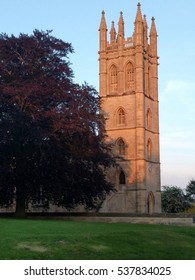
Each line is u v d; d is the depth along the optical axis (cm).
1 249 2100
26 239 2328
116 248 2397
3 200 5150
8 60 4997
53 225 3177
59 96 4925
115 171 8944
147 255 2353
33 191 4866
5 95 4728
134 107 9106
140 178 8744
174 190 10662
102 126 5562
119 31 9556
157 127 9600
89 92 5459
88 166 5500
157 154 9481
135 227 3434
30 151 4753
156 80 9806
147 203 8888
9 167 4712
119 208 8812
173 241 2812
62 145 4875
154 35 9938
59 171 4825
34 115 4728
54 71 5159
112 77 9562
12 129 4569
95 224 3544
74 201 5506
